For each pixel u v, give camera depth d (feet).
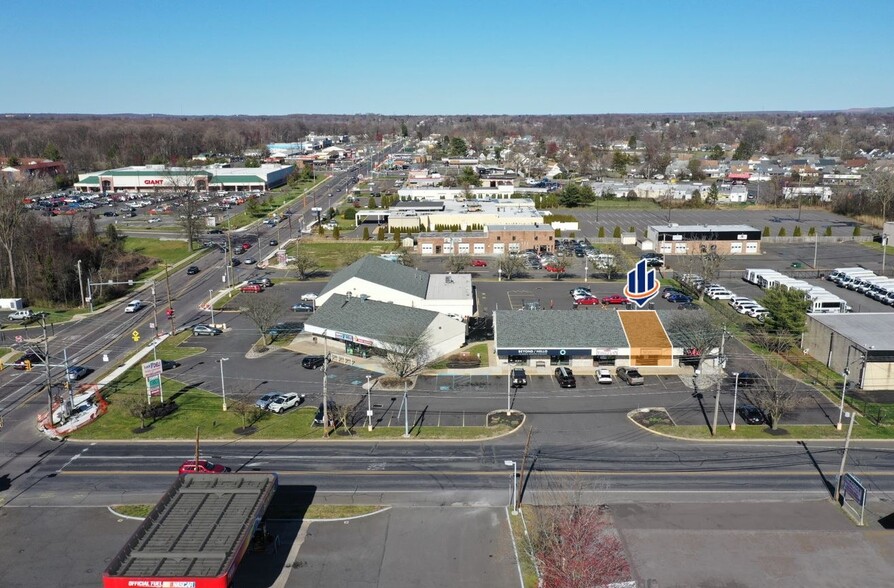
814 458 188.55
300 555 146.72
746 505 165.07
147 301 352.28
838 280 383.65
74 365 269.44
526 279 407.03
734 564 142.31
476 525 157.89
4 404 232.32
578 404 226.58
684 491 171.63
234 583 137.49
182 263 455.63
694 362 259.80
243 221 604.08
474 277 413.59
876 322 263.70
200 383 248.52
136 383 248.93
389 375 254.88
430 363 265.34
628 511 162.50
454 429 208.64
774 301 282.97
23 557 146.72
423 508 164.96
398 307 297.33
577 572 132.57
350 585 136.98
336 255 474.08
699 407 223.30
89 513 163.84
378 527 157.17
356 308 298.76
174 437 204.64
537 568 139.44
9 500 170.09
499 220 547.08
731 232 468.75
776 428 205.87
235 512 144.25
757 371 251.60
